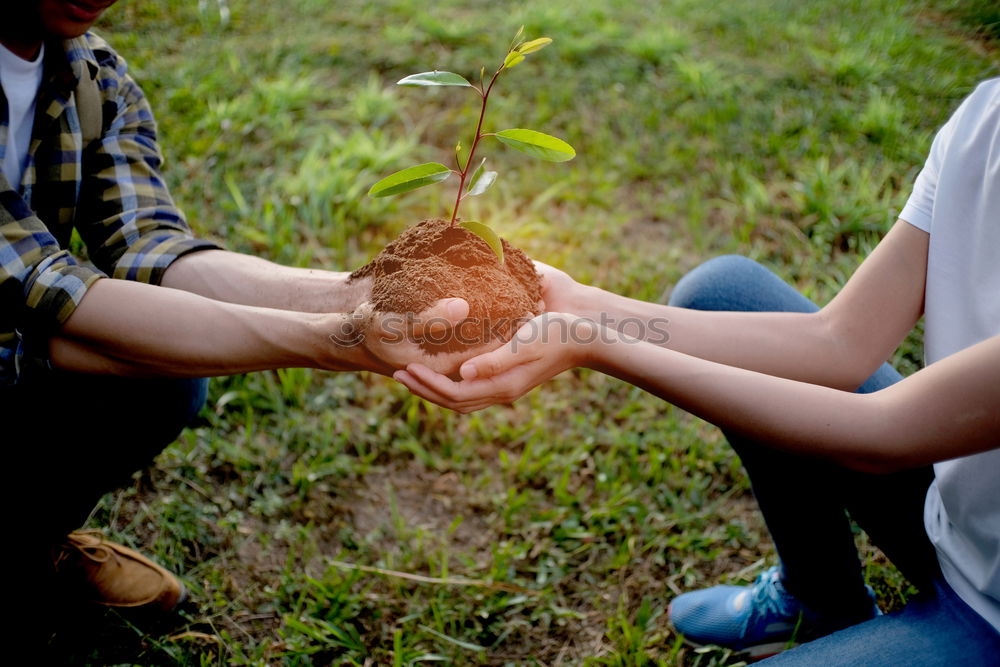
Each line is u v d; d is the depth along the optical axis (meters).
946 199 1.24
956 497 1.17
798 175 3.21
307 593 1.89
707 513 2.10
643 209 3.13
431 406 2.35
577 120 3.52
